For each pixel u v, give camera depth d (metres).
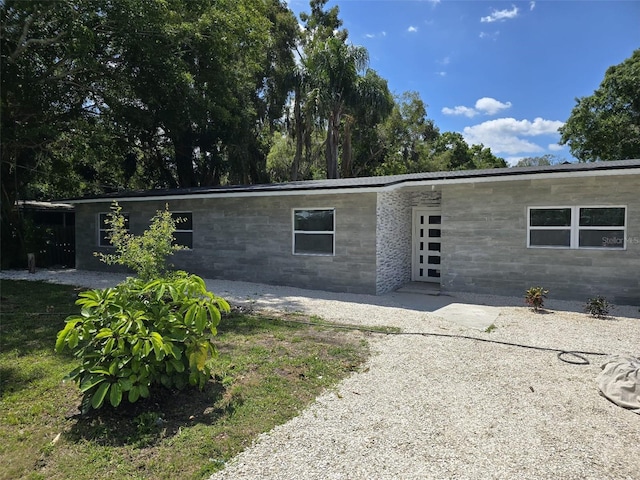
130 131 18.23
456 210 9.84
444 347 5.62
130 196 13.09
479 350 5.50
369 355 5.26
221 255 12.14
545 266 8.96
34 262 14.16
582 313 7.71
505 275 9.37
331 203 10.30
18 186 16.61
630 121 24.14
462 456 2.97
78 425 3.34
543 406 3.83
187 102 16.19
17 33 11.21
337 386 4.26
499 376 4.57
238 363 4.82
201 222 12.47
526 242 9.12
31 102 12.67
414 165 34.28
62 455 2.92
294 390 4.13
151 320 3.66
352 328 6.58
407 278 11.93
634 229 8.12
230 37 15.54
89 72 13.55
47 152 16.36
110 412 3.54
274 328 6.51
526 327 6.71
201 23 14.43
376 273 9.77
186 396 3.90
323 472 2.75
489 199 9.46
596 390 4.19
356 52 22.95
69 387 4.13
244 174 23.30
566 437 3.26
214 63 16.55
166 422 3.40
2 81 11.27
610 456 2.99
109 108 15.95
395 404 3.85
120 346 3.34
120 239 7.75
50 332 6.21
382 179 10.74
